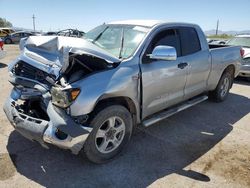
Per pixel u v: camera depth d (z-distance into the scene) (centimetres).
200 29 493
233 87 783
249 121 503
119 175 315
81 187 292
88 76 303
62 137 292
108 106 318
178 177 316
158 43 390
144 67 357
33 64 328
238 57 616
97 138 327
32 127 302
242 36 977
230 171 332
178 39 434
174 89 426
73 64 308
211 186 301
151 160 350
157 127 457
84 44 317
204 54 490
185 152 374
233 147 394
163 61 388
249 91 740
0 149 358
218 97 600
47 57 332
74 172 317
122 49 375
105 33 430
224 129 461
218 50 544
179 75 424
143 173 321
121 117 337
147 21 423
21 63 349
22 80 336
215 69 536
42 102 323
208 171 330
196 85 490
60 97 288
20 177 304
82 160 341
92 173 316
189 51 456
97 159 328
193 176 319
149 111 388
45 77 320
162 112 427
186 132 442
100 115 310
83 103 289
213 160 356
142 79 353
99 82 304
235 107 586
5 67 1000
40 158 342
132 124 363
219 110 561
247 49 849
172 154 367
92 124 306
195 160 354
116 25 435
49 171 317
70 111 288
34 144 374
